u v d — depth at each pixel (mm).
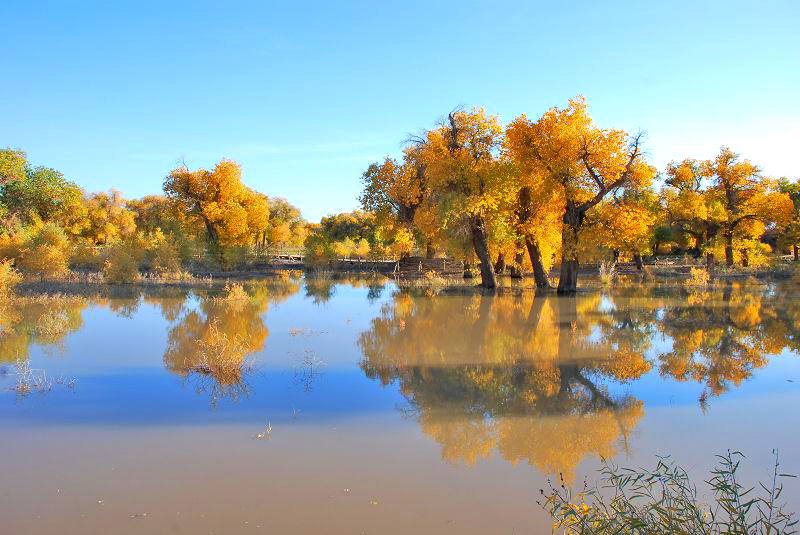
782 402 8305
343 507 4891
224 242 42844
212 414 7590
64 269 28531
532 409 7973
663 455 6215
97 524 4547
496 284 28953
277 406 7988
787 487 5324
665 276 37000
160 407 7883
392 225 43875
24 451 6176
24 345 12359
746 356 11656
